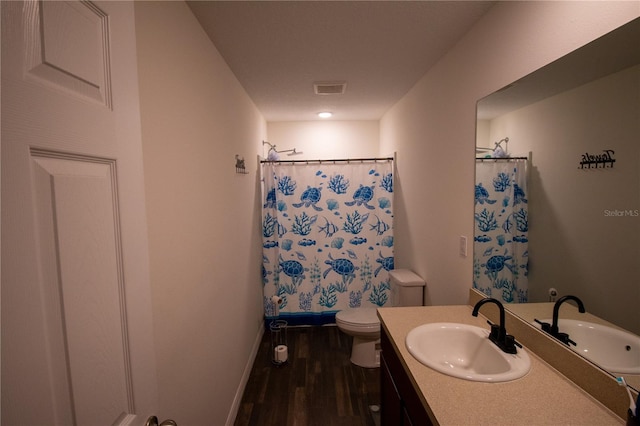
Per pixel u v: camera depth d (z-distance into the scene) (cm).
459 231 171
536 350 112
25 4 43
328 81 231
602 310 87
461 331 134
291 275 321
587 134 91
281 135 379
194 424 132
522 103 120
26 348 42
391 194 310
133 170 69
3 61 39
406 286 224
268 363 260
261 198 321
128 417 65
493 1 134
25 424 42
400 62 199
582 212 94
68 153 50
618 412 81
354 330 242
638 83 76
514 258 127
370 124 380
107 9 60
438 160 198
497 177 137
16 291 41
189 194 129
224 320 179
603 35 86
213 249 160
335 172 315
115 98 63
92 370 54
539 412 83
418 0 133
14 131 41
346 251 318
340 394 217
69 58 51
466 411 84
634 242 77
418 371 103
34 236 44
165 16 110
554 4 104
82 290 53
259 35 160
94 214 56
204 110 150
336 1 133
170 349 110
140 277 70
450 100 179
